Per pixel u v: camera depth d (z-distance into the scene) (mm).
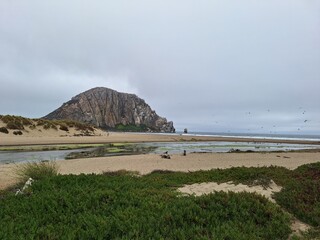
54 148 40281
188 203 7930
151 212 7227
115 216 6984
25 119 62031
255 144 62906
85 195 8656
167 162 25125
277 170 14852
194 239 5824
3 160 26609
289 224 7391
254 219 7332
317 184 10578
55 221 6906
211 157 29750
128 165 23047
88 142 52906
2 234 5723
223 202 8070
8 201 8656
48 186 10008
